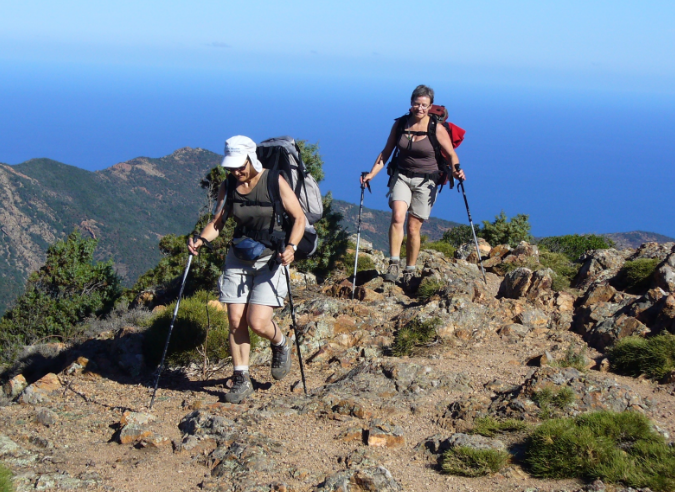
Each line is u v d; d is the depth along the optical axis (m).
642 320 6.47
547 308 7.65
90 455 4.35
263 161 5.06
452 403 4.92
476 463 3.88
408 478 3.83
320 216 5.29
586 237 18.88
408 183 8.91
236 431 4.43
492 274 10.51
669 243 9.91
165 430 4.71
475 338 6.69
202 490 3.75
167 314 6.78
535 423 4.39
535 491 3.58
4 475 3.72
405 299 8.57
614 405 4.59
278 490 3.64
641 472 3.57
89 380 6.11
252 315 5.14
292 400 5.15
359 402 4.86
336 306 7.78
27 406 5.39
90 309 16.92
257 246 4.94
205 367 6.27
